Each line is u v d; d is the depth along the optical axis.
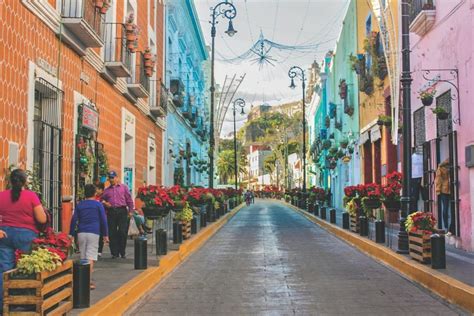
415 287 9.55
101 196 11.92
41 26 10.69
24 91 9.84
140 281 9.05
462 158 13.38
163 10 26.03
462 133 13.37
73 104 12.65
